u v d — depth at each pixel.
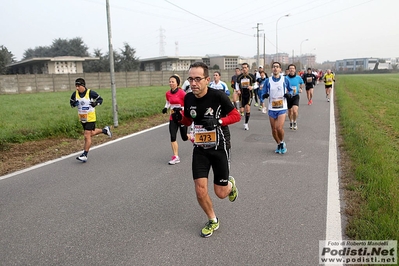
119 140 9.54
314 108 16.05
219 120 3.78
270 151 7.82
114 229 4.14
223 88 9.79
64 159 7.54
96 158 7.57
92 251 3.63
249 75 10.52
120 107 16.12
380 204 4.27
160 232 4.04
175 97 6.90
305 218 4.28
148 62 76.06
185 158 7.48
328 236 3.80
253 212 4.52
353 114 12.47
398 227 3.65
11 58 78.69
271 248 3.60
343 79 52.62
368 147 7.02
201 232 3.94
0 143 8.78
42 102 21.47
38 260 3.49
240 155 7.50
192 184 5.75
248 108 10.62
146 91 31.42
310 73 17.42
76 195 5.31
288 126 11.02
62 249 3.69
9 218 4.50
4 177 6.29
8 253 3.63
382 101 17.94
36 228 4.20
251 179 5.86
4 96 28.05
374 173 5.36
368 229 3.71
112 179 6.07
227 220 4.30
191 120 4.00
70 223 4.32
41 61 56.75
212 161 3.92
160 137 9.95
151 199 5.09
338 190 5.16
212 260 3.41
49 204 4.96
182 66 74.19
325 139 8.88
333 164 6.54
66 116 13.41
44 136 9.88
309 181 5.65
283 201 4.85
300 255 3.45
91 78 38.16
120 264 3.38
